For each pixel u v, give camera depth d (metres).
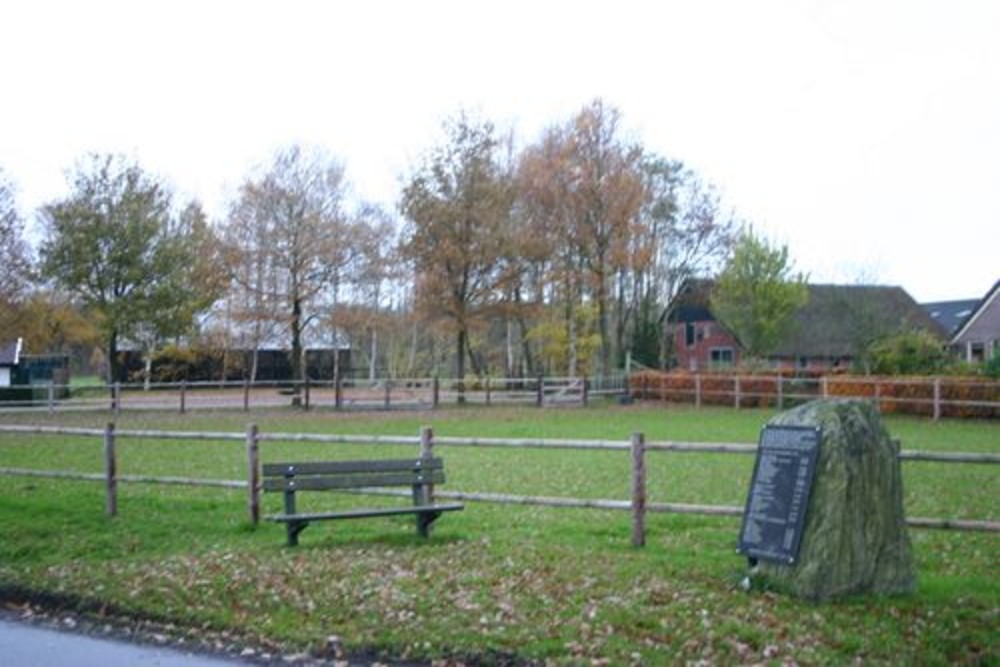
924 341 41.00
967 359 51.44
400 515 12.41
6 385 44.44
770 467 8.88
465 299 43.66
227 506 13.72
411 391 42.88
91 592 9.49
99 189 44.19
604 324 49.88
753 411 37.09
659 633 7.68
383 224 47.66
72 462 19.62
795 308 55.66
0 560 11.09
